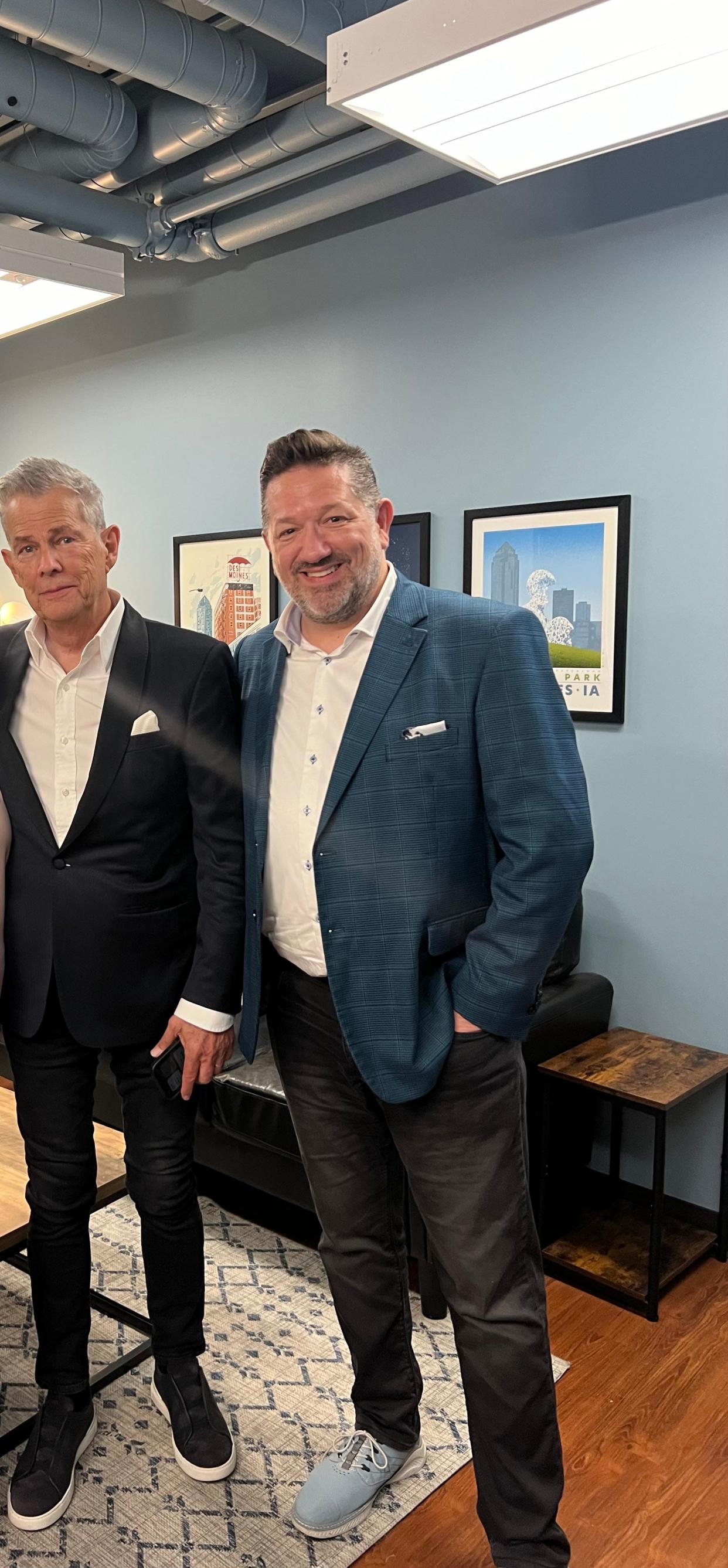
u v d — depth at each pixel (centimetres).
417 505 325
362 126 287
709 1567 174
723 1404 214
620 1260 258
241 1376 220
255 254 360
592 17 139
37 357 454
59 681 175
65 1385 193
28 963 178
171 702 175
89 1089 190
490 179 199
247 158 300
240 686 183
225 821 177
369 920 158
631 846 286
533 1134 265
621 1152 291
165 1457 197
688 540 266
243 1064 271
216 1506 185
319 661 166
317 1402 212
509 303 295
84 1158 189
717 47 148
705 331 258
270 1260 263
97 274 289
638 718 281
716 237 254
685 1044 278
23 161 322
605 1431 206
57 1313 190
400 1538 180
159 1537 179
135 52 244
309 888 166
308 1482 185
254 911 173
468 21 145
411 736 156
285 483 155
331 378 343
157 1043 184
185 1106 188
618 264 271
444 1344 231
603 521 280
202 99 265
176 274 388
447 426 314
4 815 177
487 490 306
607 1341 234
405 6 151
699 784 271
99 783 173
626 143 181
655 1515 185
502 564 302
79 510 169
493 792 154
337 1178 178
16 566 170
